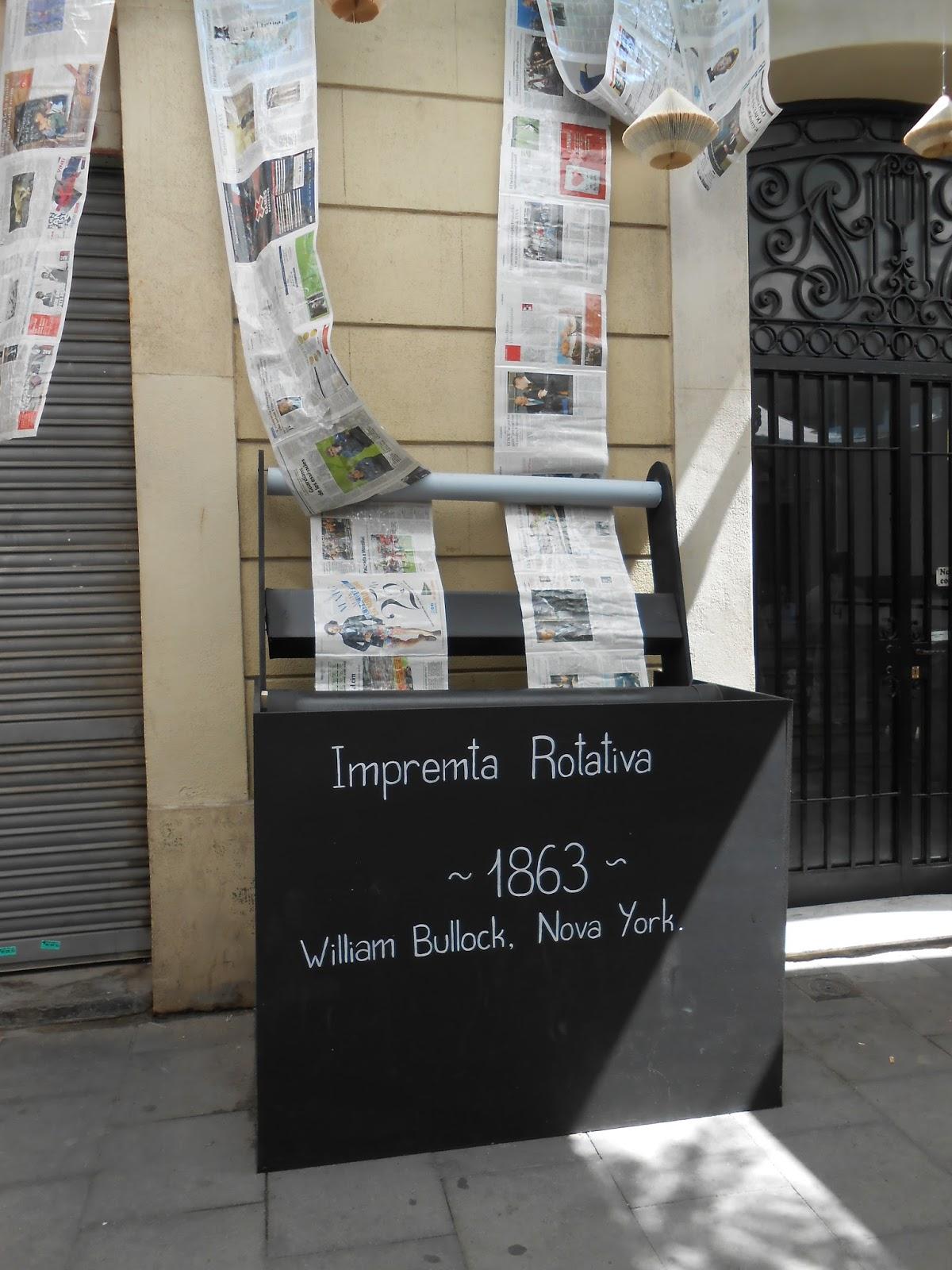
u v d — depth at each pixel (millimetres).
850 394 4305
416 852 2615
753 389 4215
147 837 3686
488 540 3682
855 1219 2422
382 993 2623
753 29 3402
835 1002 3621
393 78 3543
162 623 3445
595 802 2725
